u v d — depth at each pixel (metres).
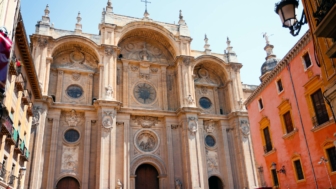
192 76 45.09
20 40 24.03
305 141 23.66
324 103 21.70
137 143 40.25
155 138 41.34
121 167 37.12
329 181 20.97
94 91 41.75
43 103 35.91
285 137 26.22
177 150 41.03
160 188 38.66
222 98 48.72
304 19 9.89
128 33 45.00
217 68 49.47
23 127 27.53
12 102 22.72
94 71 42.34
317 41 12.38
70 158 36.78
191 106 42.16
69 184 36.00
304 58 24.12
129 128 39.88
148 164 40.59
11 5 14.55
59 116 37.56
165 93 44.34
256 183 40.97
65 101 39.69
